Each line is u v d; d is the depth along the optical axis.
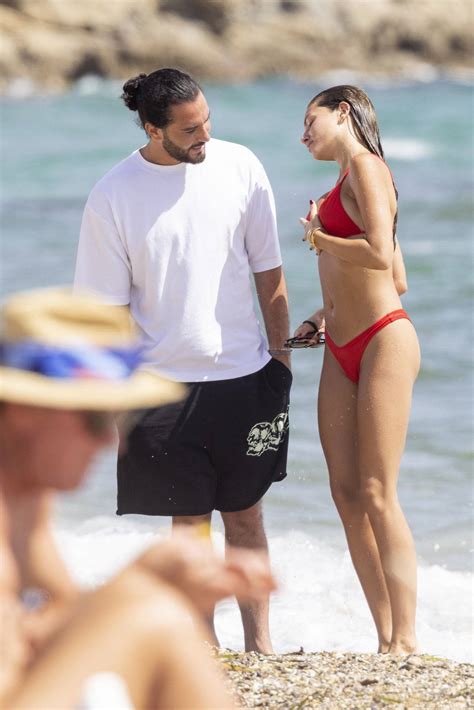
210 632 16.84
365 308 16.30
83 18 197.50
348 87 16.83
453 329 42.94
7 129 133.38
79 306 6.00
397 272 17.02
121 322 6.13
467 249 59.16
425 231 65.25
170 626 5.58
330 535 24.91
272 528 25.27
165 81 15.69
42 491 6.23
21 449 6.07
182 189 16.28
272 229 16.98
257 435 16.86
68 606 6.06
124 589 5.71
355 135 16.66
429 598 21.64
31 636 6.06
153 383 6.14
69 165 102.75
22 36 190.62
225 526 17.50
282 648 19.28
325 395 17.05
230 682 14.60
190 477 16.55
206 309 16.44
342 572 22.84
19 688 5.46
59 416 5.98
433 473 28.66
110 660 5.47
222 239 16.45
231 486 16.98
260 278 17.20
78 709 5.38
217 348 16.50
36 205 79.25
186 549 6.08
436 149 113.38
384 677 14.90
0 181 93.88
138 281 16.53
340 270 16.39
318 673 15.06
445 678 14.89
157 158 16.23
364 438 16.38
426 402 34.56
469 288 49.72
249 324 16.91
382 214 15.75
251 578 6.07
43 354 5.88
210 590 6.05
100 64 197.00
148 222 16.22
